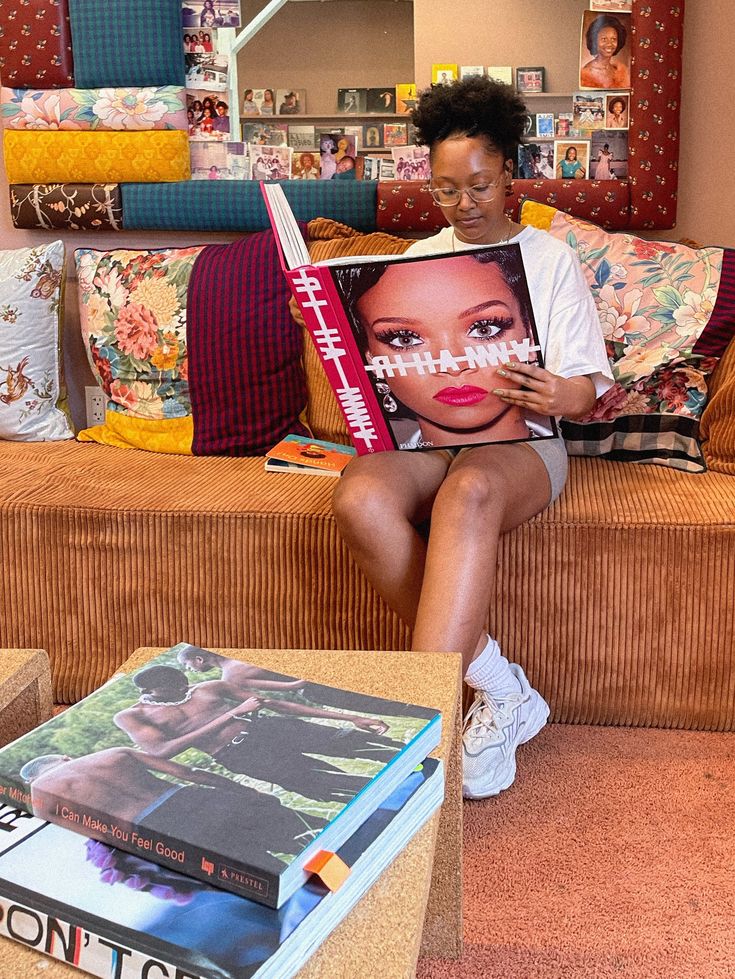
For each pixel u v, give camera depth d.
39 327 2.44
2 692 1.05
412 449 1.72
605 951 1.28
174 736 0.86
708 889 1.40
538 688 1.86
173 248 2.42
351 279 1.60
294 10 2.44
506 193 1.88
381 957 0.72
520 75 2.40
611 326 2.11
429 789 0.88
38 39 2.49
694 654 1.80
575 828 1.55
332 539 1.83
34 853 0.75
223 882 0.72
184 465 2.22
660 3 2.29
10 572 1.95
